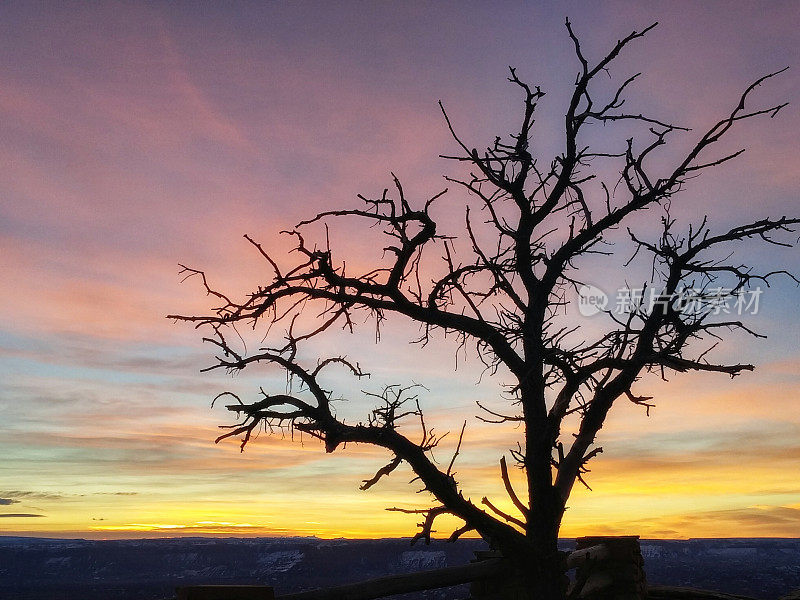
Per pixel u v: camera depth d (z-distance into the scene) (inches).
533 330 209.5
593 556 245.0
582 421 212.5
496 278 212.1
